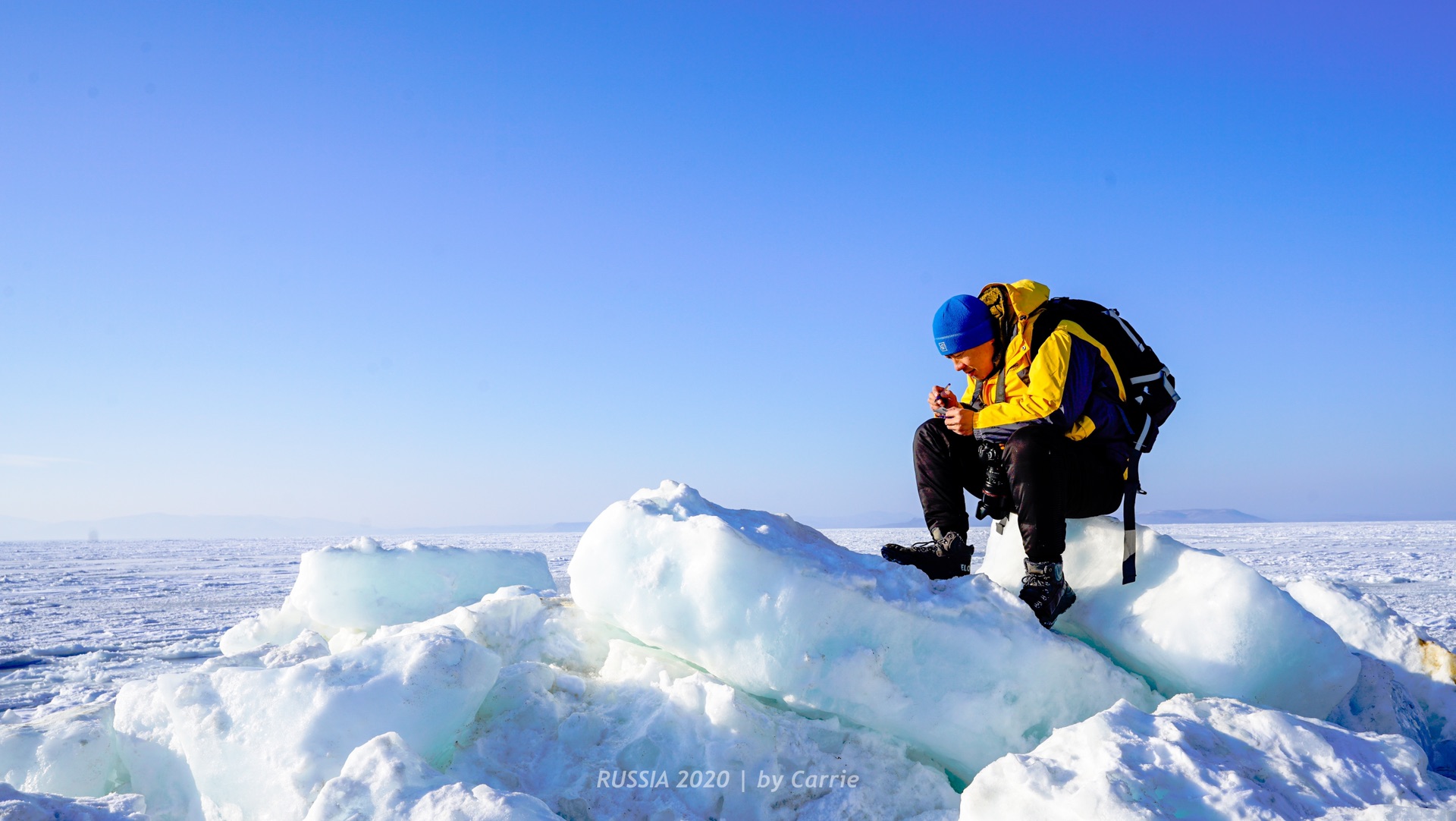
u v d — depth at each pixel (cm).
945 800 184
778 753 183
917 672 189
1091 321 218
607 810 171
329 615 322
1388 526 6888
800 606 184
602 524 203
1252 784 142
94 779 180
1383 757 159
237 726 168
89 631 750
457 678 179
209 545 5334
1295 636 192
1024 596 209
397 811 135
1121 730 155
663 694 193
